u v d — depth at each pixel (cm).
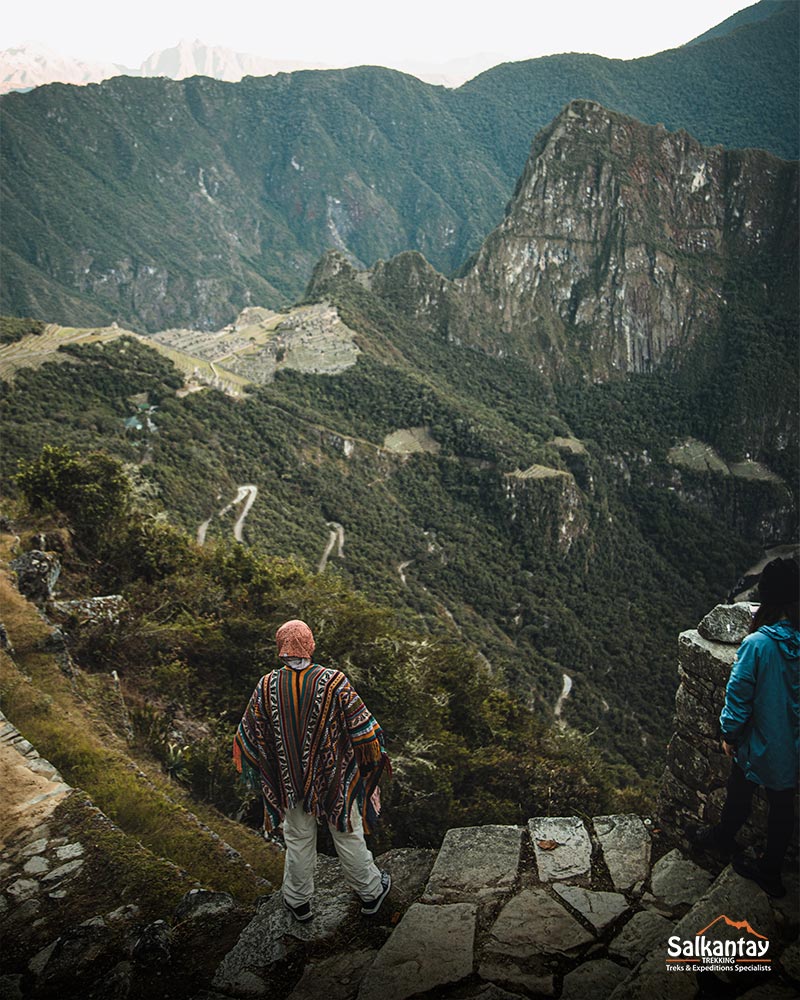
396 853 429
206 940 384
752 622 366
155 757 809
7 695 765
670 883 369
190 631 1181
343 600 1462
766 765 331
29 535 1349
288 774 361
